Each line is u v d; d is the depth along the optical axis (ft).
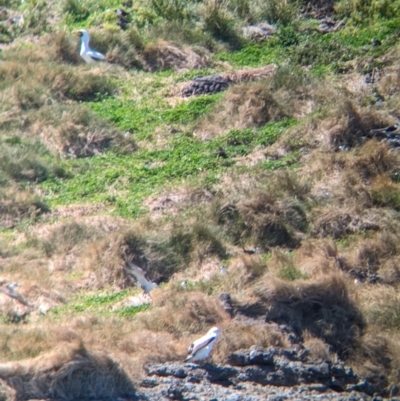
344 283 141.18
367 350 134.10
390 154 174.70
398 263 152.56
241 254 150.00
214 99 195.11
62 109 189.98
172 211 164.76
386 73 201.57
